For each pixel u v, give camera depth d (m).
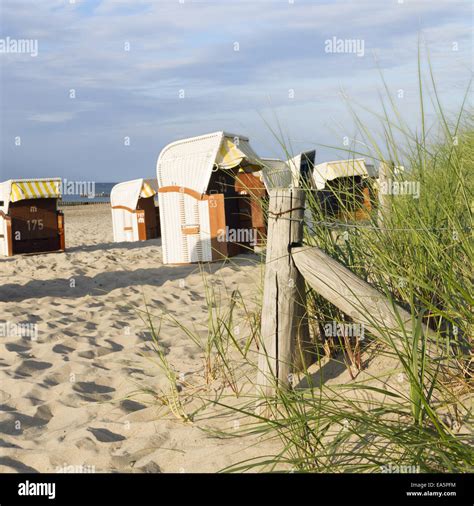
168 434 3.38
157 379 4.32
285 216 3.29
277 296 3.31
